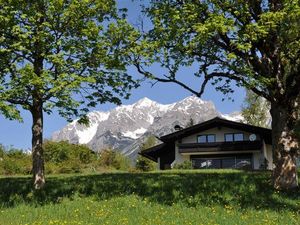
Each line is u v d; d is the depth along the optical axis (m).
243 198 20.38
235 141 49.94
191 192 21.48
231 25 19.38
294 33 19.98
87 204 19.78
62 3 21.52
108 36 22.84
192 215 17.25
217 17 19.39
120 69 22.66
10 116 19.78
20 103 22.11
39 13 21.17
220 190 21.73
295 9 18.83
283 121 22.80
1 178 29.11
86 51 22.53
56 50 22.05
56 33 22.28
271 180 22.81
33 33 21.47
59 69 21.45
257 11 21.39
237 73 21.34
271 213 17.61
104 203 19.84
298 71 21.84
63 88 20.25
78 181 25.00
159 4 22.52
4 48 21.41
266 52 22.23
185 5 20.98
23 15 20.97
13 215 18.42
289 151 22.48
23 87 20.36
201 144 50.53
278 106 22.86
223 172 31.50
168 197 20.56
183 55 22.75
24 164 47.16
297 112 22.98
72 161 50.22
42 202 20.78
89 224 15.78
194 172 32.31
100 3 22.77
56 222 15.87
